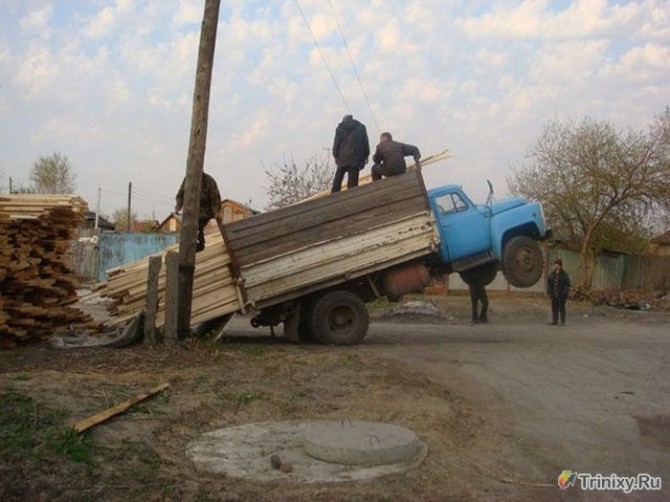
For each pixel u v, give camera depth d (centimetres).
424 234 1445
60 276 1298
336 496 566
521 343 1531
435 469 654
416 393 952
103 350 1110
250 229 1354
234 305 1333
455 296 3055
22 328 1191
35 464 580
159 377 912
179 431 722
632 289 3300
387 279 1461
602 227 3331
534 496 627
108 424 694
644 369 1247
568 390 1053
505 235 1560
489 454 738
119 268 1309
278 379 966
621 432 845
